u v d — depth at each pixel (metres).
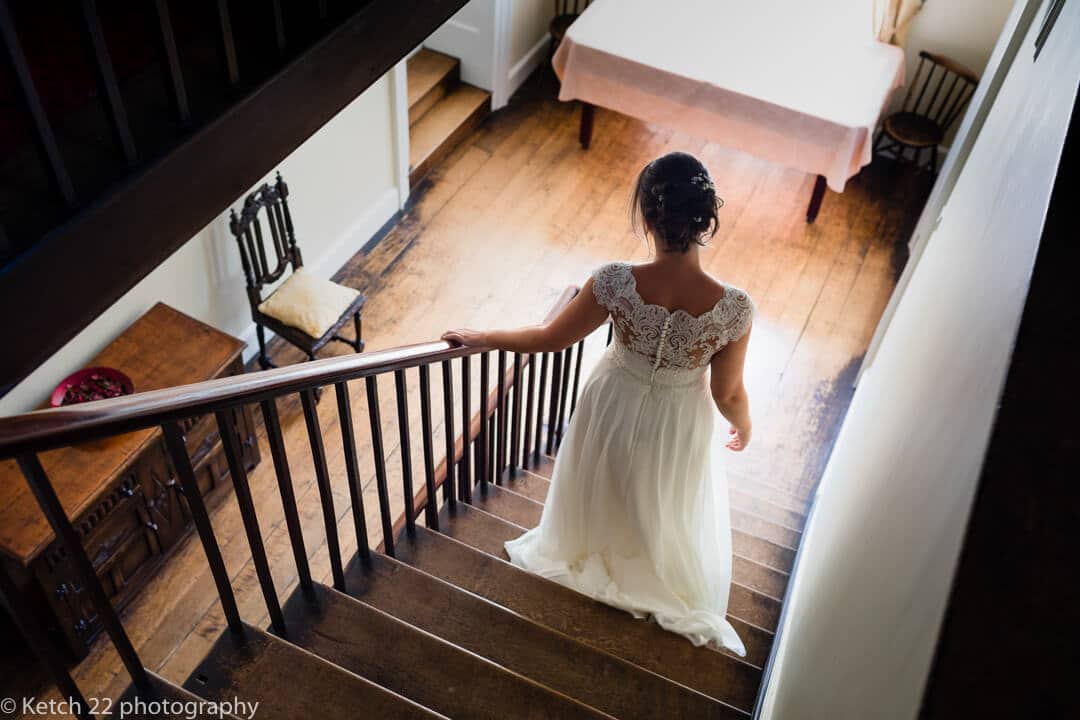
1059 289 0.87
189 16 2.01
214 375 3.45
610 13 5.46
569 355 3.41
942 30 5.58
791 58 5.21
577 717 1.97
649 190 1.88
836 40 5.38
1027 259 0.95
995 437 0.70
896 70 5.20
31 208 1.53
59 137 1.67
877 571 1.27
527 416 3.39
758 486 4.18
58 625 3.15
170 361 3.46
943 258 2.53
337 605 2.10
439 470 3.18
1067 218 0.99
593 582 2.72
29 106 1.38
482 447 3.05
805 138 4.94
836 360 4.77
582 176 5.74
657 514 2.46
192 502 1.58
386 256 5.14
